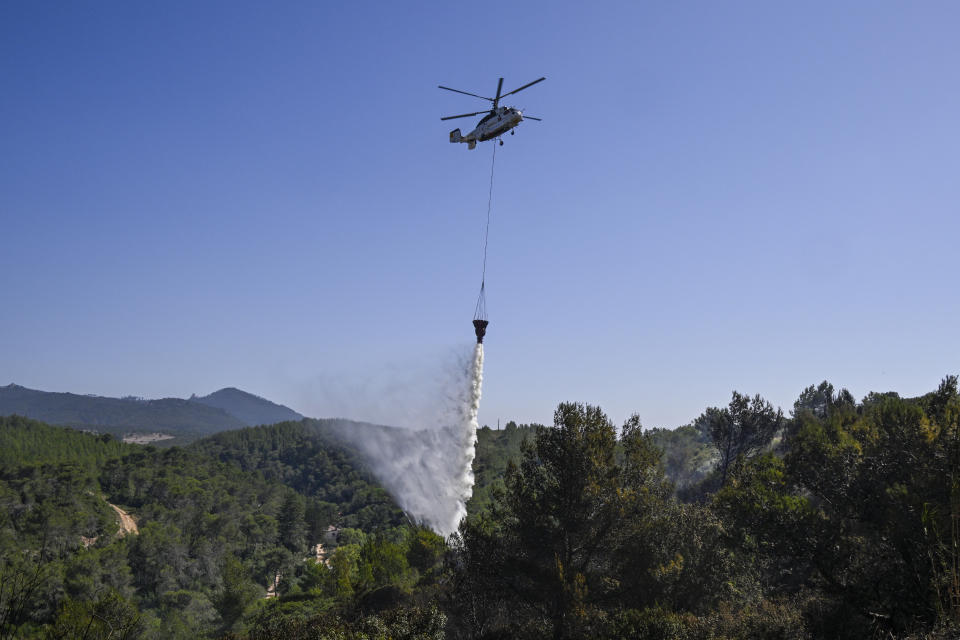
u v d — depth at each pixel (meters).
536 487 27.70
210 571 111.62
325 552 144.62
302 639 19.14
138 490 162.50
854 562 20.64
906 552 18.14
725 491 23.45
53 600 52.16
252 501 190.50
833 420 29.16
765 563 26.19
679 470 83.75
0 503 105.31
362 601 39.62
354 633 18.23
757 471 25.36
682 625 20.89
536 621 25.55
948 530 14.84
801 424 49.19
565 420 27.27
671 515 28.41
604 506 26.08
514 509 27.53
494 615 26.92
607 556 26.88
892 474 22.14
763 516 21.89
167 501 158.62
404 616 18.89
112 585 82.31
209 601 88.25
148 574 102.94
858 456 23.31
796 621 20.11
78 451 191.88
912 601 17.25
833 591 20.48
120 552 100.31
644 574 25.58
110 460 174.62
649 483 28.48
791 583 26.50
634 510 27.03
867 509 21.59
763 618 20.94
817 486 23.56
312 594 74.25
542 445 27.42
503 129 30.27
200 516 143.88
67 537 100.62
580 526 26.23
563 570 25.14
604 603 25.19
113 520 127.25
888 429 23.81
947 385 24.92
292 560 120.69
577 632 22.47
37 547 87.62
